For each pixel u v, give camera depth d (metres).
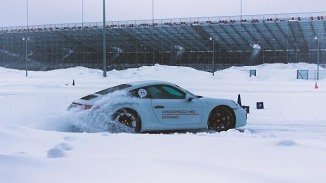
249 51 84.06
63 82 44.06
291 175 4.42
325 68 72.19
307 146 6.08
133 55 89.19
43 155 5.39
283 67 73.62
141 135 7.44
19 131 7.35
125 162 4.95
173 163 4.95
